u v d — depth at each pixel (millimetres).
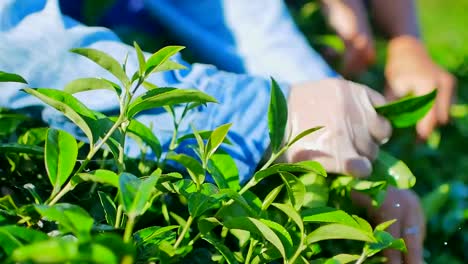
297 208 781
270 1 1573
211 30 1603
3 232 608
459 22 4582
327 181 993
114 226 731
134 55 1000
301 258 744
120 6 1750
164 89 763
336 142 928
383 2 1991
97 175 680
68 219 565
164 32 1710
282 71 1473
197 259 818
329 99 949
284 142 953
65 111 760
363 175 936
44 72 968
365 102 957
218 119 964
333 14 1931
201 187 758
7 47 956
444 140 1994
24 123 1039
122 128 791
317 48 2084
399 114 954
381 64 2377
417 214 1053
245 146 955
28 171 941
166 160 918
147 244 735
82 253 502
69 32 973
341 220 765
